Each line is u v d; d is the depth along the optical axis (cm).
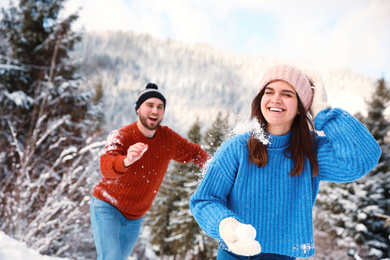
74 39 1120
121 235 271
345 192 1708
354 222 1675
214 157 166
